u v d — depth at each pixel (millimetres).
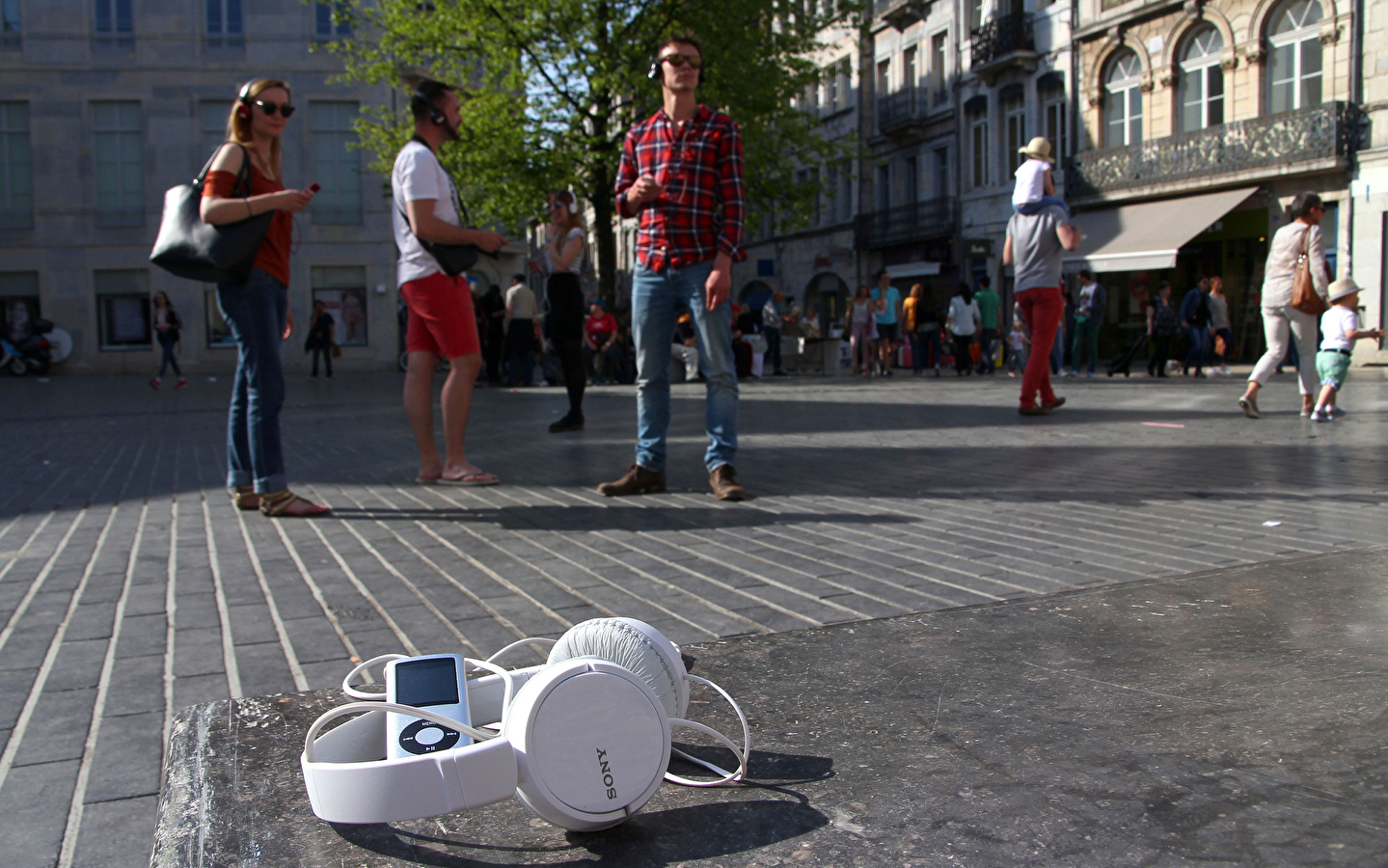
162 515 4559
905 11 34000
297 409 11781
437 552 3631
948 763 1476
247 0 30828
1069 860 1168
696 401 11414
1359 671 1846
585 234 8367
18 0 29953
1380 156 21453
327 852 1244
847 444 6883
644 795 1215
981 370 22688
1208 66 24656
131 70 30406
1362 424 7625
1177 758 1462
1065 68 28000
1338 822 1240
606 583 3090
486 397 13648
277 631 2674
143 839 1589
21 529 4305
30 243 30312
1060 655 2033
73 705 2158
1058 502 4375
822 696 1815
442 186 5020
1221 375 17531
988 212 31125
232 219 4113
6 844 1574
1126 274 26703
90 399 15883
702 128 4664
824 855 1201
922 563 3234
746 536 3779
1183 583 2703
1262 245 23812
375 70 22703
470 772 1118
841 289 38250
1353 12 21734
